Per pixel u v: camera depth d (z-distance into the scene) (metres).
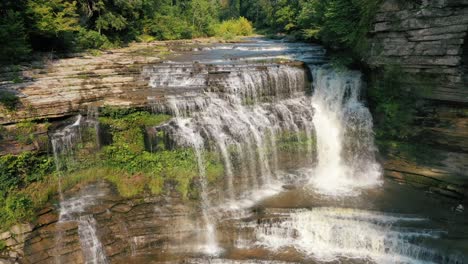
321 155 18.17
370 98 18.91
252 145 16.80
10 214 11.82
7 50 19.41
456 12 14.73
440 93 15.62
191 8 59.34
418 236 12.43
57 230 12.26
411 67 16.53
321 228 13.17
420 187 15.93
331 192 15.93
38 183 13.02
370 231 12.79
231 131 16.52
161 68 20.11
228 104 17.75
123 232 13.16
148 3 43.41
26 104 14.09
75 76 18.53
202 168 15.24
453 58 15.02
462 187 14.71
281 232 13.39
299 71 19.94
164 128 15.33
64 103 14.59
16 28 19.77
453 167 15.34
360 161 17.92
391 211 14.12
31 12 22.02
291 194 15.79
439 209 14.41
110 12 34.25
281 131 17.75
